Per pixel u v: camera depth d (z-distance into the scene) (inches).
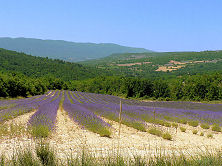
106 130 445.1
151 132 525.3
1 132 381.7
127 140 414.3
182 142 440.5
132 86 2642.7
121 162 204.2
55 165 201.9
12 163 205.0
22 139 349.1
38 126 398.3
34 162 195.9
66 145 330.3
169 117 828.0
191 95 2443.4
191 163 218.2
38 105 1040.8
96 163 203.0
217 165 214.7
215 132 624.7
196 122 740.0
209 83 2425.0
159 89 2568.9
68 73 6648.6
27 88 2268.7
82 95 2637.8
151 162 212.8
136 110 952.3
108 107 1010.7
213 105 1713.8
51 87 4409.5
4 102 1187.9
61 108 1065.5
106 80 3814.0
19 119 572.7
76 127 515.5
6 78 1953.7
